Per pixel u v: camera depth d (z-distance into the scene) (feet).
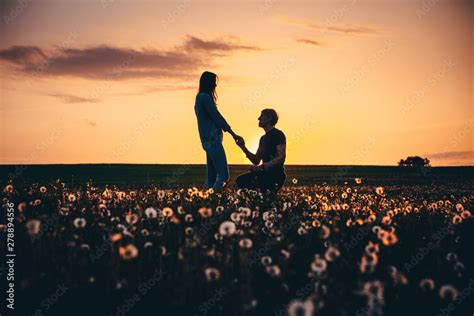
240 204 27.37
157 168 186.70
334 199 38.37
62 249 17.37
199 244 17.07
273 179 33.76
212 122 33.60
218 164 33.60
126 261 16.06
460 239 21.72
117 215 22.89
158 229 19.94
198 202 27.32
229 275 15.75
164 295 14.71
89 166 182.60
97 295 14.82
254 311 13.46
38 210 23.43
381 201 36.37
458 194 68.13
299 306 10.89
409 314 14.35
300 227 21.91
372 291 12.88
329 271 15.37
